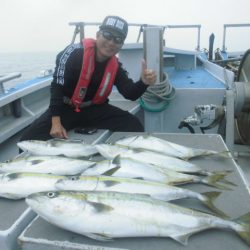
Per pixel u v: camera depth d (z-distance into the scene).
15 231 1.58
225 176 2.09
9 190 1.85
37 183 1.87
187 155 2.40
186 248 1.42
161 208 1.52
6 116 3.97
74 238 1.49
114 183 1.80
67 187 1.79
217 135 2.91
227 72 5.05
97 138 2.96
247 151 3.90
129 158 2.13
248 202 1.78
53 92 3.24
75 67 3.25
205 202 1.73
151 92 4.26
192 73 6.09
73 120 3.39
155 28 4.11
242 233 1.45
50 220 1.49
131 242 1.47
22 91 3.91
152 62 4.20
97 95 3.51
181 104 4.53
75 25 4.66
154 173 2.03
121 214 1.49
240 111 3.49
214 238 1.48
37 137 3.24
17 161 2.21
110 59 3.42
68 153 2.49
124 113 3.68
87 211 1.48
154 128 4.54
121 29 3.16
